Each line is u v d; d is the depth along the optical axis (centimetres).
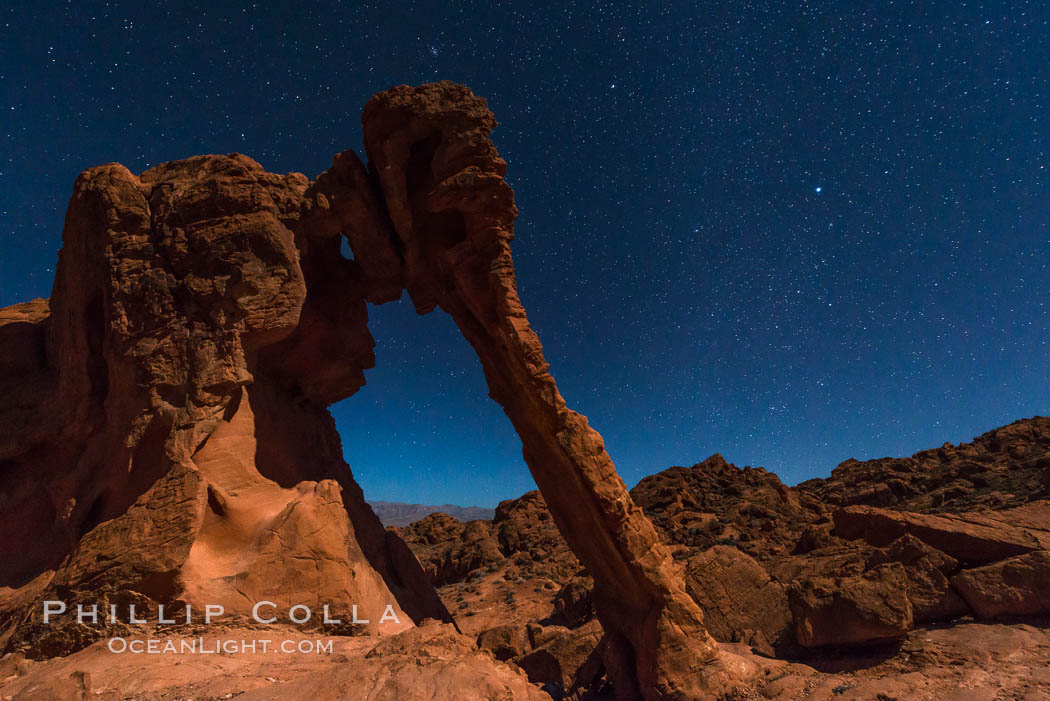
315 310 1630
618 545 1145
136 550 1065
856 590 1047
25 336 1619
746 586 1357
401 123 1361
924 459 3075
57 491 1318
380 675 751
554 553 3155
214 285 1286
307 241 1464
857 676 959
